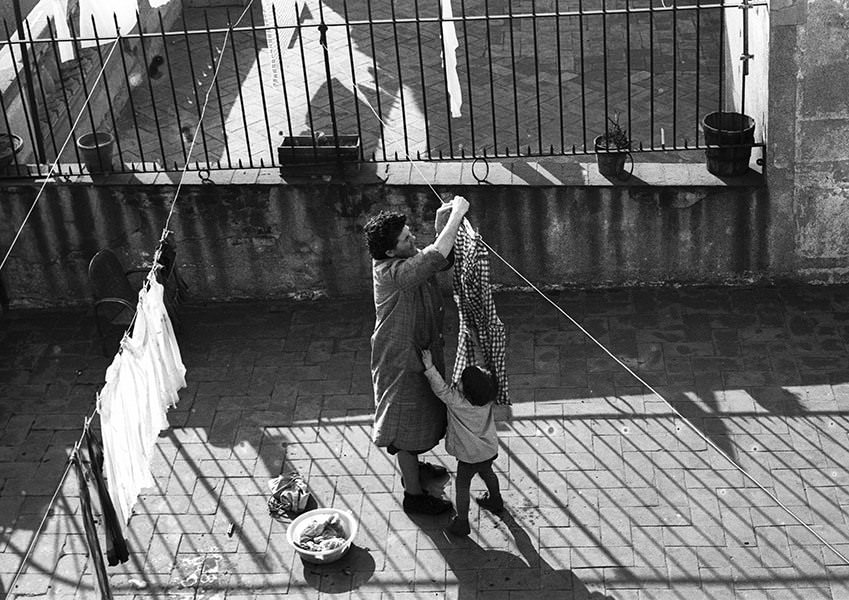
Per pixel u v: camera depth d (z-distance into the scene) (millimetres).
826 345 8336
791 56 8117
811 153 8383
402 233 6430
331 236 8930
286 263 9086
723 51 11000
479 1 13508
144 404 6164
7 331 9078
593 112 11078
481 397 6500
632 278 9000
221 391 8328
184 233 8977
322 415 8055
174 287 8914
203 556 6980
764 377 8078
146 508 7340
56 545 7113
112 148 9016
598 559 6770
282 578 6805
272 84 11844
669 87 11422
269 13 10742
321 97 11578
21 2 11078
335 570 6828
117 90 11820
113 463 5711
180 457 7742
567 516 7078
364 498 7336
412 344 6562
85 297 9320
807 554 6699
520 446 7637
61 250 9094
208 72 12258
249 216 8859
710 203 8617
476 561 6820
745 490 7172
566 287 9078
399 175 8711
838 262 8820
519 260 8969
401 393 6695
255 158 10461
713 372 8156
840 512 6965
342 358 8594
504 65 11992
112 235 9008
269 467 7629
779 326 8547
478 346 6895
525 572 6723
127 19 10930
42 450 7887
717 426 7688
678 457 7457
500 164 8867
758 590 6500
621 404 7941
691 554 6758
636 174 8664
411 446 6809
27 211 8922
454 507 7195
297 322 9008
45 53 10820
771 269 8891
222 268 9133
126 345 5781
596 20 12773
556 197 8641
